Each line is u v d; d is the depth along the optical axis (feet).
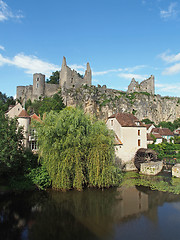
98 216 47.01
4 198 55.88
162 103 303.48
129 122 103.55
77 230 40.24
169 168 99.55
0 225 42.09
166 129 197.77
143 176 85.76
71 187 65.10
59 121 60.85
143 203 55.31
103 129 66.03
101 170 60.59
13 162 57.21
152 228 41.27
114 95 267.18
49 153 60.29
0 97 215.10
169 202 56.18
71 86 241.35
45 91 235.20
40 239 36.91
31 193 60.03
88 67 259.19
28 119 90.53
